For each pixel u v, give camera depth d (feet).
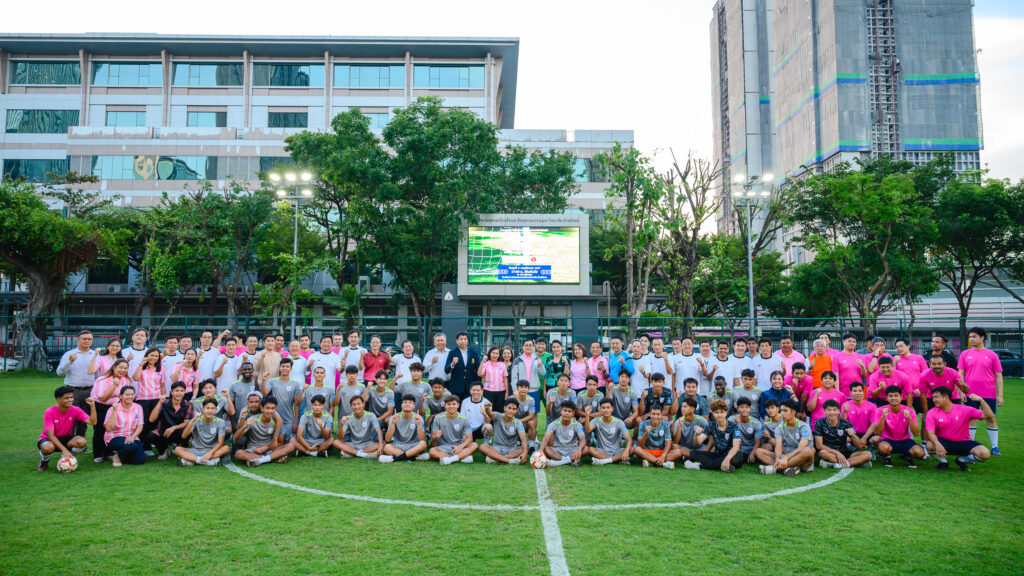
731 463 26.58
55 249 82.12
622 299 139.95
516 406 28.58
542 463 26.91
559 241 77.46
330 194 101.30
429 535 17.52
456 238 77.05
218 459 27.25
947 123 427.33
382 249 87.20
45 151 165.37
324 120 167.63
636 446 28.66
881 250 86.79
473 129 82.94
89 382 30.83
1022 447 31.76
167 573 14.61
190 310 146.51
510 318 71.51
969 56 431.43
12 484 23.22
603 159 84.38
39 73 168.45
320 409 29.12
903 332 89.71
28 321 80.64
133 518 18.93
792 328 72.54
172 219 107.55
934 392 27.14
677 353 34.35
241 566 15.07
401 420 29.35
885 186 82.53
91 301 145.59
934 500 21.61
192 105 167.22
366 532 17.75
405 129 83.20
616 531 17.95
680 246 88.53
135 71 169.07
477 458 29.37
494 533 17.74
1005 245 89.20
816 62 459.73
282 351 34.24
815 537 17.52
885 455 27.37
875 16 435.12
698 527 18.39
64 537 17.15
